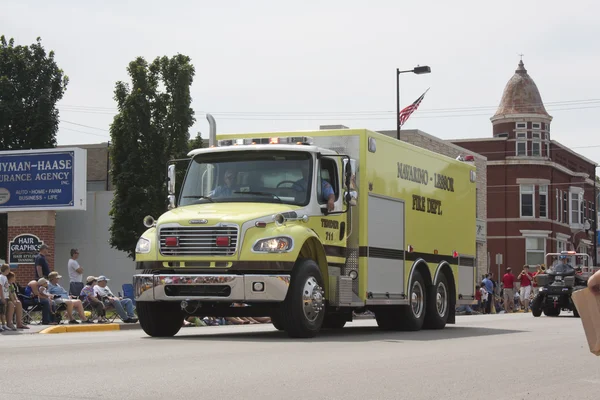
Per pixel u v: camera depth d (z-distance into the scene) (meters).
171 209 19.73
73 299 28.36
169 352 14.66
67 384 10.41
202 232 17.97
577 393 10.36
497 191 86.19
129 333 22.05
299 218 18.47
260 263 17.69
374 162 21.00
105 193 53.94
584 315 6.90
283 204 18.66
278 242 17.80
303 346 16.19
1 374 11.38
